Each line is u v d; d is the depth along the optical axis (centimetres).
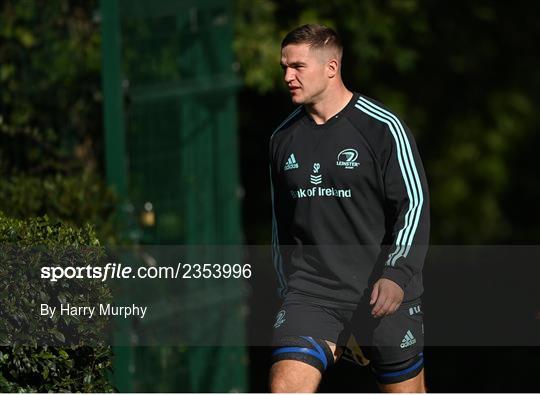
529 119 5853
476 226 5766
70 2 3000
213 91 3177
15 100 2994
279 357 2000
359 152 2002
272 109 4822
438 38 5056
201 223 3089
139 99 2881
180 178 3025
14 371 1945
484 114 5559
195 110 3098
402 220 1983
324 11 4506
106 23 2803
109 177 2811
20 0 3025
